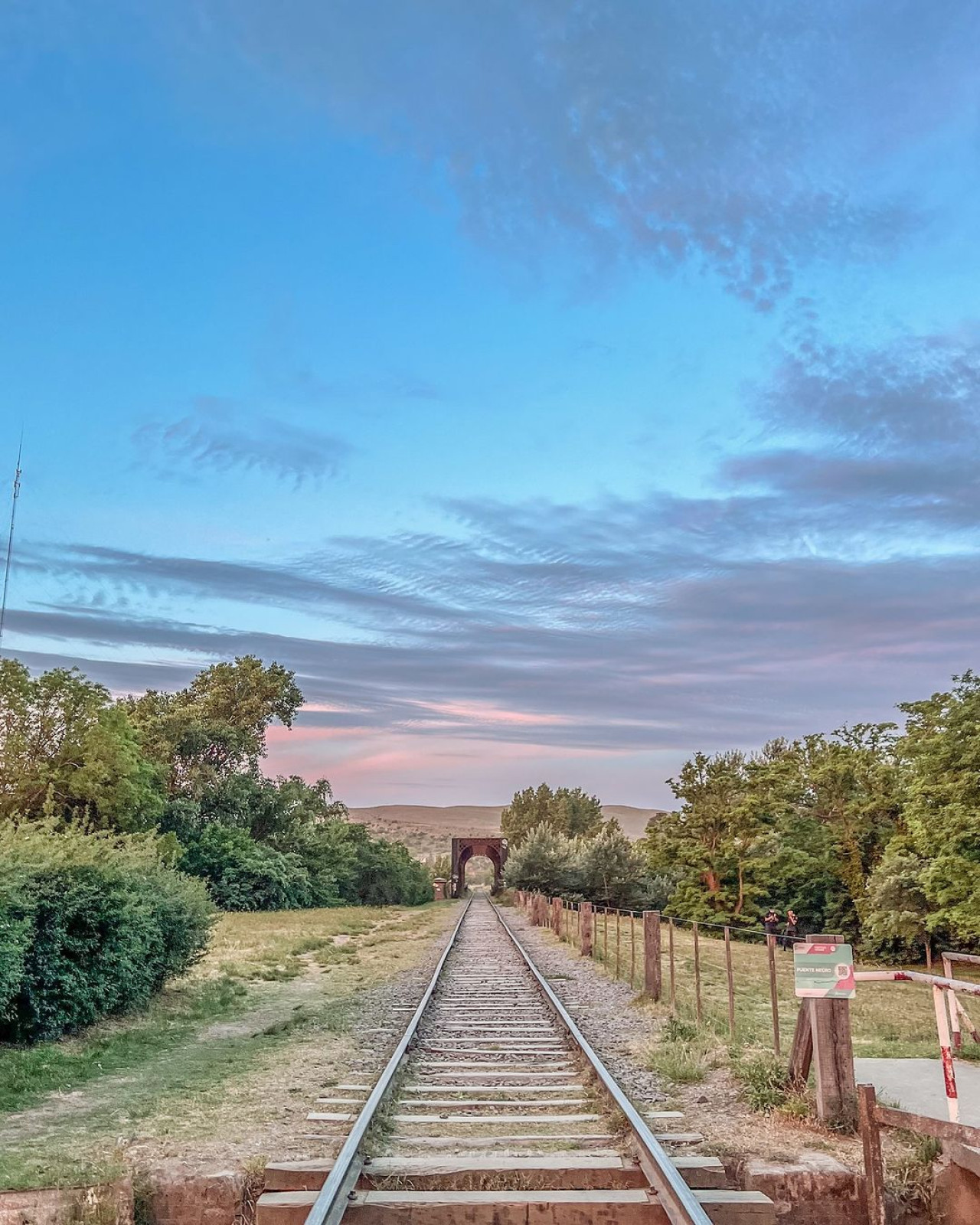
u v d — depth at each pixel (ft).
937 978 23.36
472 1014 48.80
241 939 94.17
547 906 127.75
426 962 76.43
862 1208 22.06
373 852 261.03
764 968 82.94
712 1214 20.40
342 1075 33.40
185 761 209.87
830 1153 23.70
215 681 236.02
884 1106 26.07
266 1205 20.36
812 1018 26.55
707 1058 35.17
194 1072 34.22
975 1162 21.72
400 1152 24.09
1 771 135.95
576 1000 53.57
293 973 66.33
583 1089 30.94
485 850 383.86
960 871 101.40
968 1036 36.09
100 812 141.90
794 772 160.45
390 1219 20.18
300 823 230.89
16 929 35.60
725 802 164.45
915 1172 22.81
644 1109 28.22
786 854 156.66
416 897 288.30
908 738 111.86
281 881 192.24
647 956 53.26
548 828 212.43
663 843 168.76
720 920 160.45
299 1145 24.59
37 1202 20.81
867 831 147.02
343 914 155.33
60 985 39.17
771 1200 21.06
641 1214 20.29
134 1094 30.73
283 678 239.50
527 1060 36.63
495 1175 21.94
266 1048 38.81
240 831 199.62
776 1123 26.25
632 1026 44.19
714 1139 24.71
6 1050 36.45
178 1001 51.24
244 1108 28.58
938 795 105.40
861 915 138.41
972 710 102.47
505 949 90.68
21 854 39.73
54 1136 25.71
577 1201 20.48
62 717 141.90
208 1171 22.21
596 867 201.87
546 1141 25.00
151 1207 21.67
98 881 42.52
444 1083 32.37
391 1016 47.37
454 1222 20.18
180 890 52.60
